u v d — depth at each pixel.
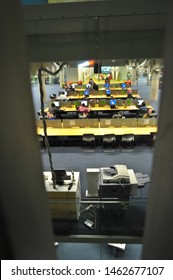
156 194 1.47
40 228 1.60
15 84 1.25
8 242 1.28
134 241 4.32
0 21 1.10
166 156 1.32
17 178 1.31
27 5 3.13
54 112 11.62
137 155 8.34
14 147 1.27
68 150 8.88
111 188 4.54
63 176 4.87
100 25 3.27
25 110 1.37
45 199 1.69
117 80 19.70
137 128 9.17
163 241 1.42
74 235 4.43
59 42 3.41
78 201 4.53
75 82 18.39
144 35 3.32
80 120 9.28
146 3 3.06
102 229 4.50
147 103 12.30
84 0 3.20
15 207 1.32
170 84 1.24
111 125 9.36
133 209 4.86
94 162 7.94
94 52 3.49
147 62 10.56
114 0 3.08
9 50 1.18
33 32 3.34
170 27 1.22
